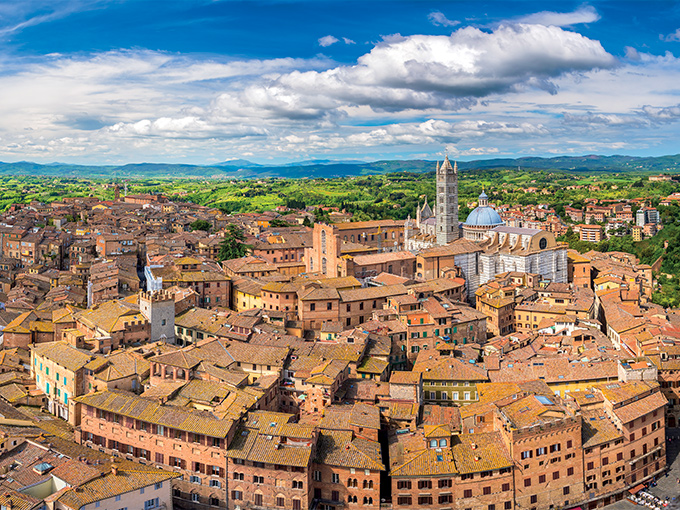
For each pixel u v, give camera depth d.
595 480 148.50
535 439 140.75
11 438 137.38
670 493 153.38
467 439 145.25
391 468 137.00
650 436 158.62
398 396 161.88
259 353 174.25
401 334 196.38
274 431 139.62
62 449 137.75
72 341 183.12
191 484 140.88
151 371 165.88
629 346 191.62
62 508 116.50
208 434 136.88
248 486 136.75
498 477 138.00
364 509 136.50
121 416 148.88
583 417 155.25
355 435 145.38
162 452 144.25
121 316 192.38
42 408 175.75
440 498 136.38
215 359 171.25
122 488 123.94
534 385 163.38
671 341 192.38
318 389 158.88
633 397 159.50
